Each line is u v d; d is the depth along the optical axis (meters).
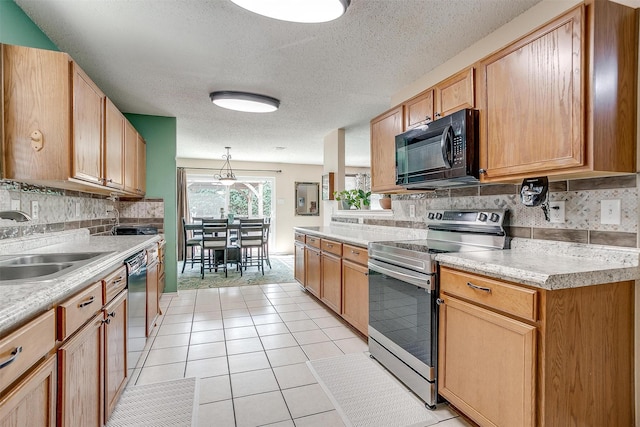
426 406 1.83
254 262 6.75
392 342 2.16
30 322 0.96
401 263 2.04
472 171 1.88
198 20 2.01
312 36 2.21
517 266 1.38
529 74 1.58
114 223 3.84
